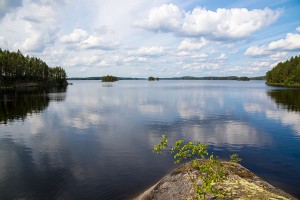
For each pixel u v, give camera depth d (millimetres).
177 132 28312
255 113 42250
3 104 55719
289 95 78938
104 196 13562
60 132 28484
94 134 27484
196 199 8523
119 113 43062
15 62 126438
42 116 40031
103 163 18438
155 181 15352
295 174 16500
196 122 34375
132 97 77062
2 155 20281
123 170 17078
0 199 13266
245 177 10656
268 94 84312
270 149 21875
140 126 31797
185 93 94562
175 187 10383
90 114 42062
